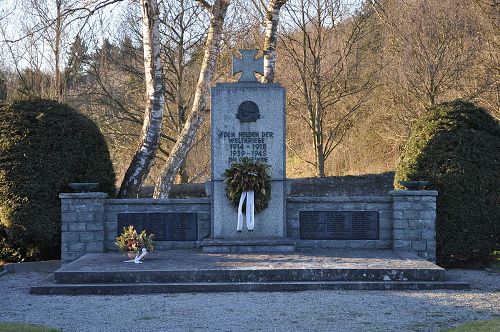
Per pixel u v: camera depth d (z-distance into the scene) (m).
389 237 14.09
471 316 9.34
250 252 13.52
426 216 13.84
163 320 9.16
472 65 24.34
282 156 13.91
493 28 23.56
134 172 16.83
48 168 14.38
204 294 11.08
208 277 11.52
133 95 27.59
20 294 11.37
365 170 30.77
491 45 24.02
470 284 11.61
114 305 10.25
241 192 13.66
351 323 8.89
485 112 15.04
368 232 14.11
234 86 13.90
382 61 27.88
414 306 10.01
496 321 8.59
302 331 8.48
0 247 14.82
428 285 11.44
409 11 25.48
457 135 14.55
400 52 25.91
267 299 10.56
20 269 14.12
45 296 11.10
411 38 24.53
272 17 18.86
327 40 28.22
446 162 14.40
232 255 13.14
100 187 15.16
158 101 17.05
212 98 13.88
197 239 14.15
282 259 12.62
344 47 28.22
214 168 13.92
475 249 14.26
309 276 11.55
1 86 26.12
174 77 27.45
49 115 14.78
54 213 14.35
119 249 13.05
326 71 28.06
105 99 26.81
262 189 13.62
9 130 14.54
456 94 24.86
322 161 28.42
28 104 14.94
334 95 29.33
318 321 9.01
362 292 11.14
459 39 24.47
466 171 14.30
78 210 13.88
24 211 14.13
